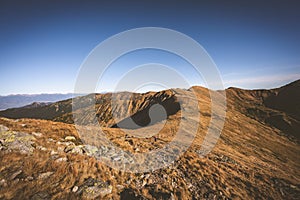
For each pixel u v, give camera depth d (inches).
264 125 2881.4
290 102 4392.2
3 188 338.6
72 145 601.9
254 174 666.2
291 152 1760.6
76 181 408.5
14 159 443.5
